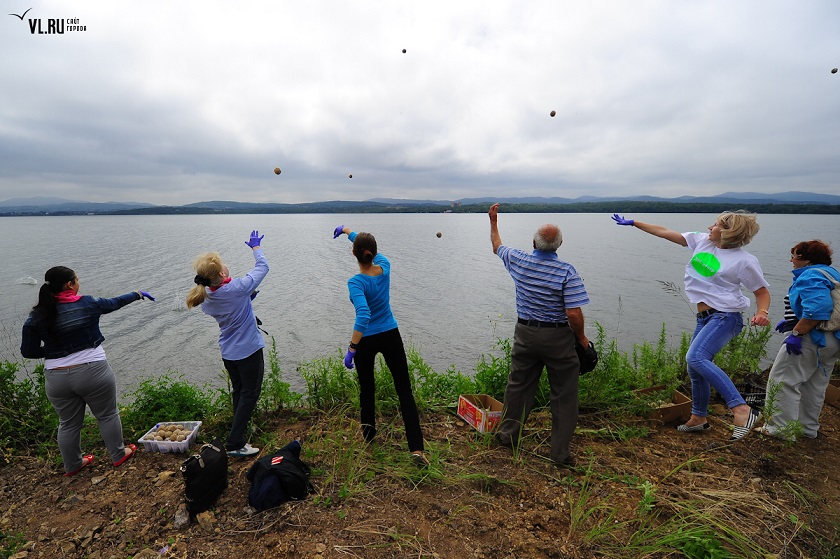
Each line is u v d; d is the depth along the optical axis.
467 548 2.80
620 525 3.00
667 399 5.10
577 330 3.59
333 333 21.89
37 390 4.85
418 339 20.91
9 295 28.20
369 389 3.90
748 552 2.77
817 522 3.12
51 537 3.01
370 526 2.96
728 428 4.60
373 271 3.74
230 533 2.96
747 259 3.89
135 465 3.94
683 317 25.14
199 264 3.64
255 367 3.94
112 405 3.85
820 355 4.09
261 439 4.40
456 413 4.95
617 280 38.88
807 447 4.18
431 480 3.52
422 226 185.75
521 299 3.85
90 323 3.65
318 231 146.25
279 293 33.12
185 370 16.14
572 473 3.70
